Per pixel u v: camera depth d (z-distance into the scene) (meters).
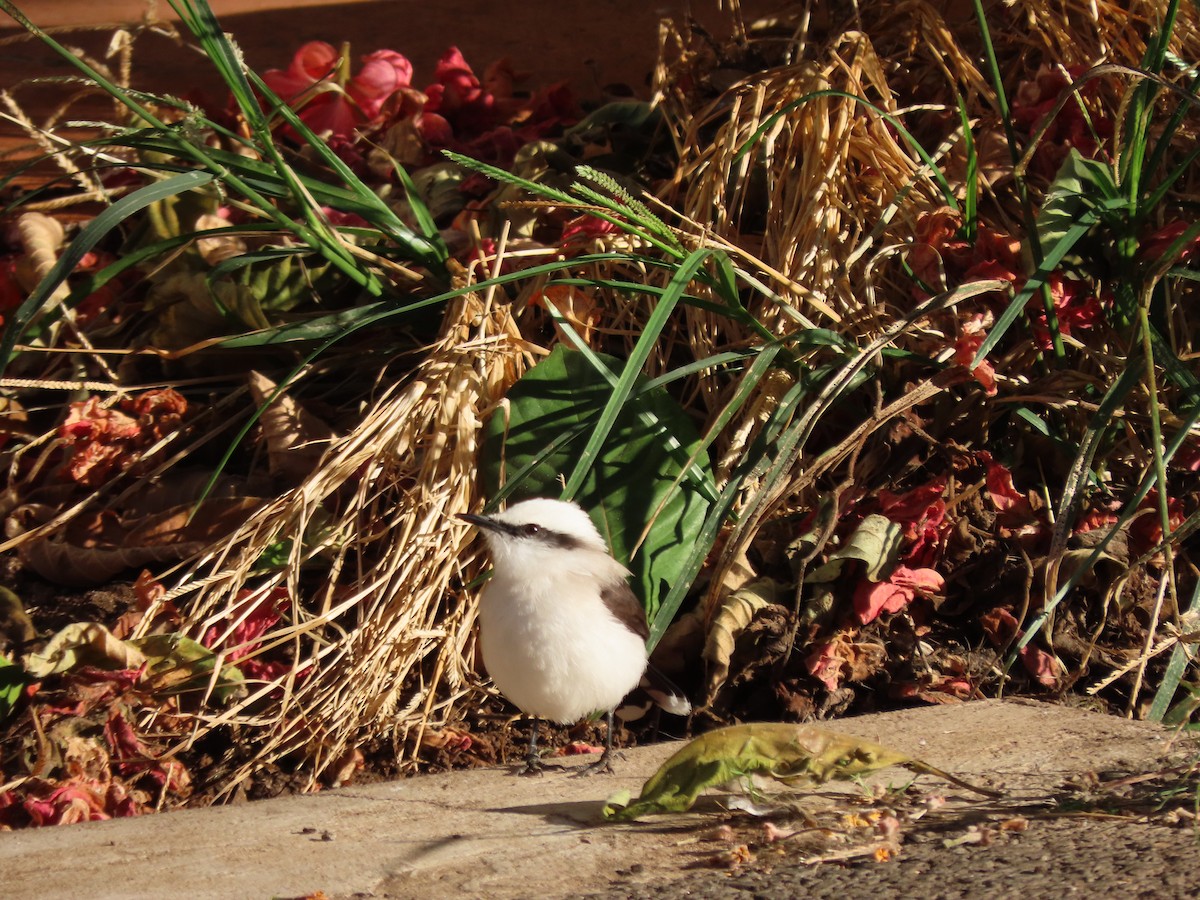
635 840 0.90
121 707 0.97
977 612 1.03
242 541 1.03
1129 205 1.03
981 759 0.94
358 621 1.00
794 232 1.06
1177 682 0.98
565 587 0.95
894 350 1.04
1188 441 1.03
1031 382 1.04
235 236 1.10
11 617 1.01
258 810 0.93
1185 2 1.09
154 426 1.06
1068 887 0.87
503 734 1.00
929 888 0.87
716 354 1.05
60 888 0.89
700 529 1.02
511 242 1.09
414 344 1.08
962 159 1.09
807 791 0.92
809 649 1.01
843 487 1.02
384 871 0.89
